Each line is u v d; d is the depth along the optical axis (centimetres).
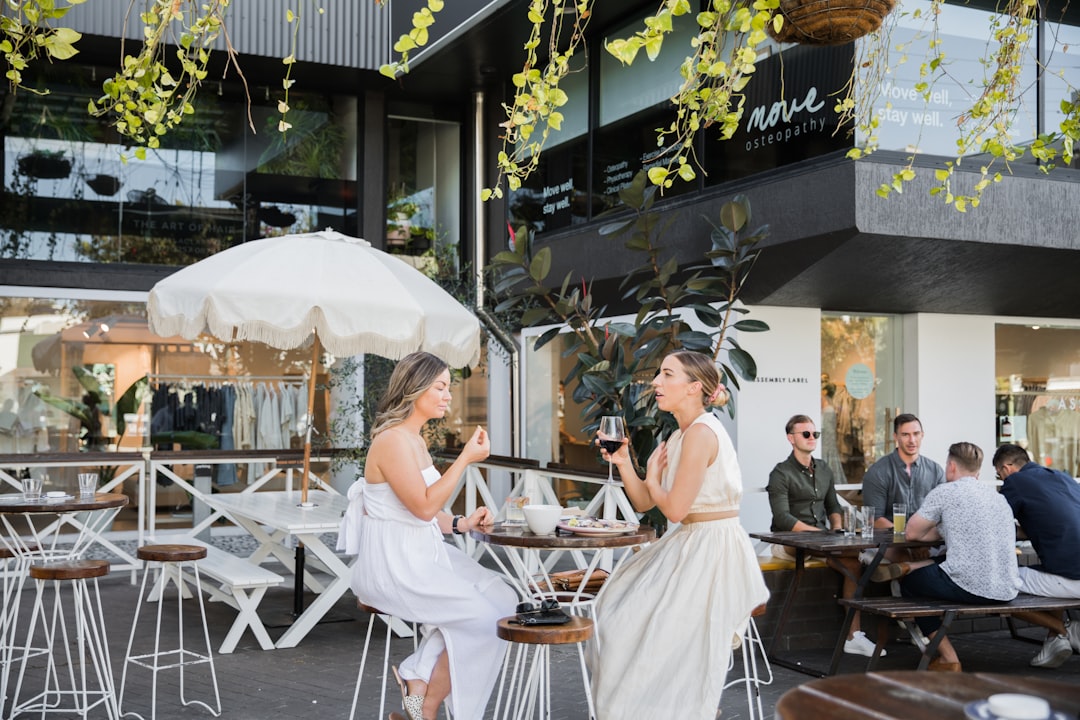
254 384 1161
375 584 396
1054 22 721
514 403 1131
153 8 376
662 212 853
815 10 353
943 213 688
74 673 569
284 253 678
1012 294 820
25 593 812
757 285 791
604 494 723
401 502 399
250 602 633
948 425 866
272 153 1169
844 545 559
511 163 385
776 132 748
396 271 709
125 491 1100
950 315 875
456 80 1170
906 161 685
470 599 394
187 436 1131
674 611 398
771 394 820
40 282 1066
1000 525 539
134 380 1110
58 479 1073
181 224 1127
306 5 1083
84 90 1098
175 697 523
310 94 1191
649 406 733
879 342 878
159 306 675
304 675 571
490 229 1199
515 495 841
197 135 1138
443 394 409
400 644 652
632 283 896
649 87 901
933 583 548
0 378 1059
